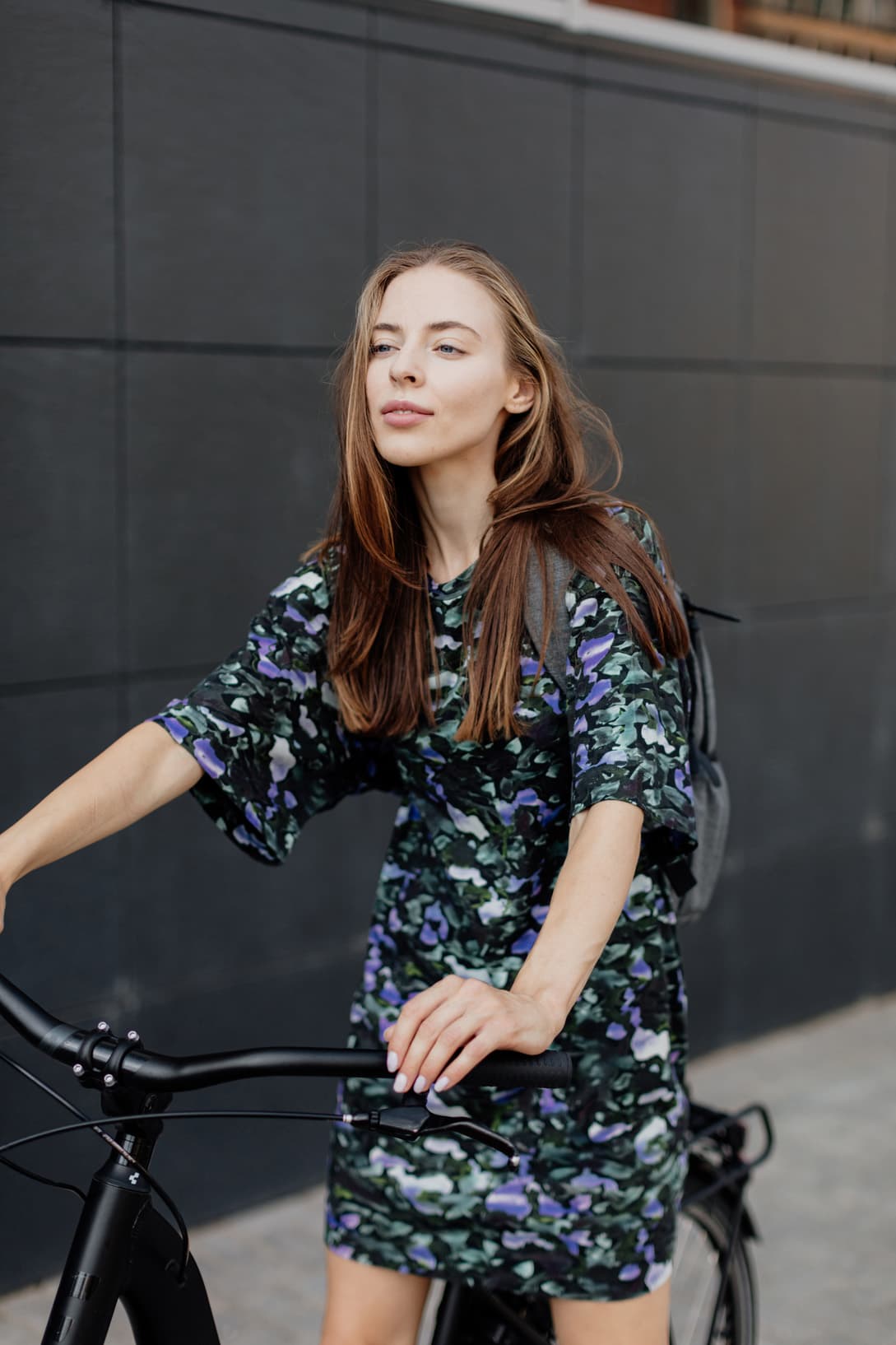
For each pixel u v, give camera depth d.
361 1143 1.92
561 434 1.78
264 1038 3.31
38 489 2.86
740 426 4.03
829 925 4.48
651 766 1.57
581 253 3.63
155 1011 3.13
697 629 1.92
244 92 3.03
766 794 4.25
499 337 1.69
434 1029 1.30
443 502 1.77
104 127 2.85
